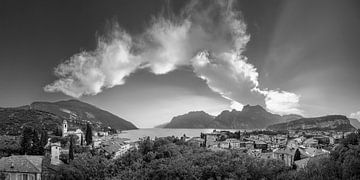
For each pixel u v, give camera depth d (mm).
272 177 103188
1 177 90688
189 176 96625
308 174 98125
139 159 113250
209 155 111438
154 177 99125
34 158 100500
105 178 104625
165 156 115312
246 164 104625
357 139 105688
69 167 106250
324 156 113812
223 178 97750
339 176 91688
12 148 134625
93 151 158250
